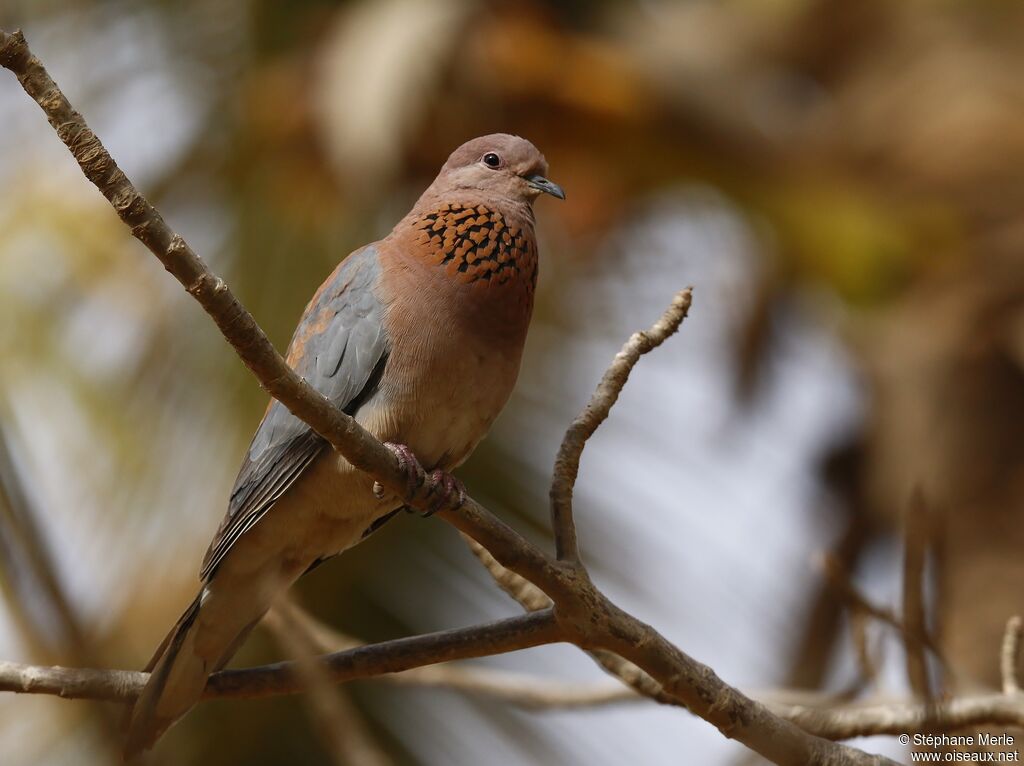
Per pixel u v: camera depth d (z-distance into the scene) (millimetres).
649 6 14539
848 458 14195
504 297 7191
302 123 12406
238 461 11016
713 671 5820
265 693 6340
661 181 13633
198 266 4930
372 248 7520
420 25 12094
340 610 11242
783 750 5762
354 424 5590
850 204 13969
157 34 13062
